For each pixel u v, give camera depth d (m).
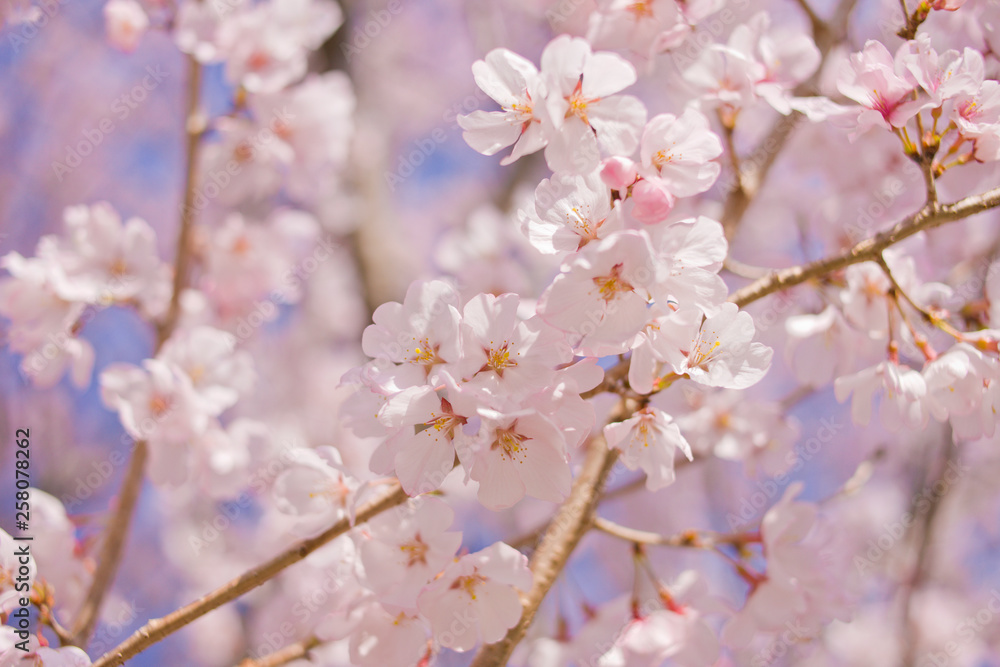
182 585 1.71
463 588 0.82
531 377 0.80
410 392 0.79
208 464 0.95
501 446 0.80
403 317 0.81
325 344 1.87
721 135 0.96
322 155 1.07
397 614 0.84
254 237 1.09
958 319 0.88
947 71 0.83
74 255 0.97
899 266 0.88
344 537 0.85
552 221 0.81
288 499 0.86
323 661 0.97
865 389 0.86
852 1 0.96
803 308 0.97
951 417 0.85
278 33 1.00
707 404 0.96
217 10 0.99
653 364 0.81
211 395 0.95
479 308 0.80
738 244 1.48
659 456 0.82
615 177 0.80
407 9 2.21
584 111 0.82
